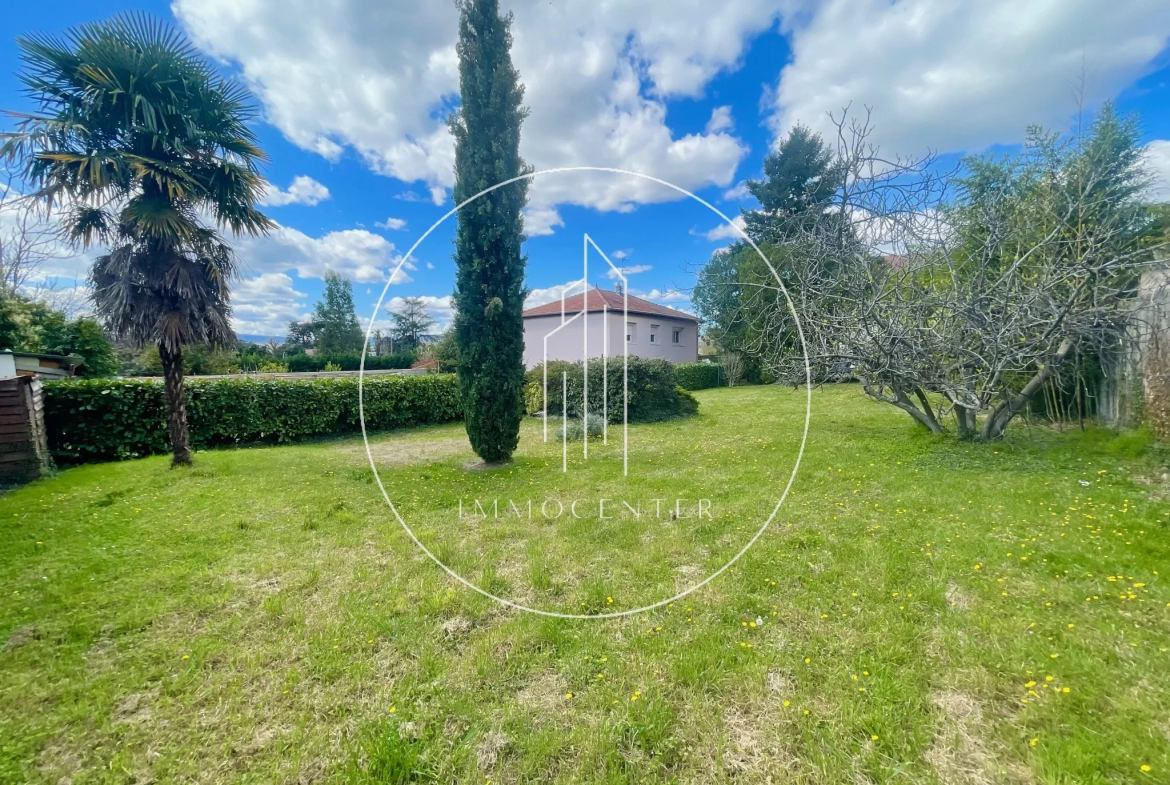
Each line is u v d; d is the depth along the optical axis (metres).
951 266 5.71
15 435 5.22
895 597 2.54
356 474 5.62
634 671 2.01
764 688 1.89
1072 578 2.66
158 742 1.67
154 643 2.24
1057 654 1.99
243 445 8.16
